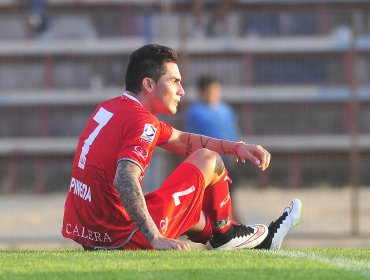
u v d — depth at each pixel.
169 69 13.84
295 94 58.09
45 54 61.69
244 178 48.72
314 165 46.91
